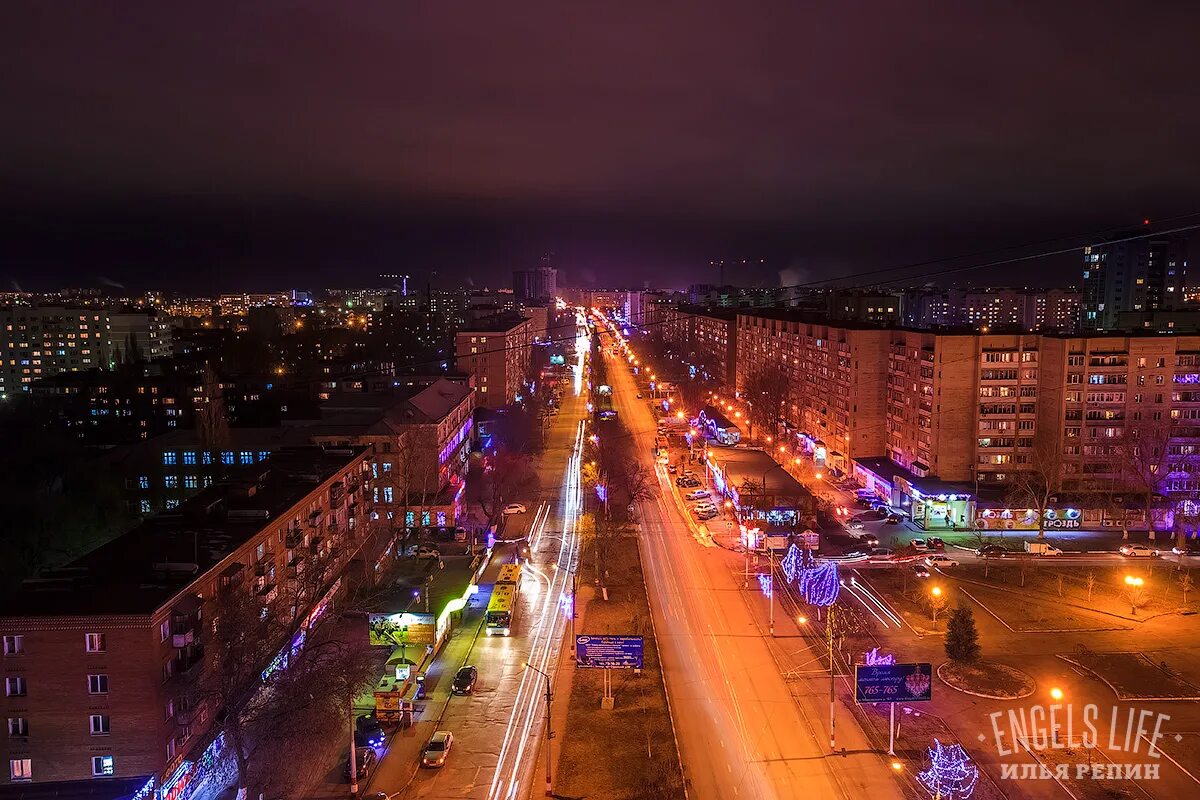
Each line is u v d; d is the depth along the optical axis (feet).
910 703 206.39
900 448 407.23
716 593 285.64
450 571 292.81
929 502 353.10
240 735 177.88
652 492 424.46
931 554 318.65
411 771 181.88
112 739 167.53
